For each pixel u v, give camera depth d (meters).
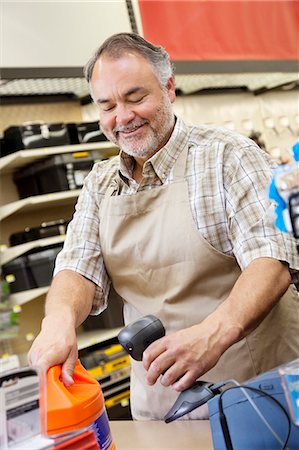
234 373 1.66
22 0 3.61
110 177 1.95
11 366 3.53
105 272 1.91
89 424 1.13
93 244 1.89
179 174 1.76
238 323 1.40
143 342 1.35
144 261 1.77
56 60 3.72
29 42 3.61
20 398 1.03
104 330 4.03
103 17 3.94
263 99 5.86
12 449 1.00
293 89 6.13
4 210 3.86
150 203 1.77
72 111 4.46
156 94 1.71
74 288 1.78
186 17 4.30
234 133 1.77
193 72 4.30
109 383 3.77
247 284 1.47
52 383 1.16
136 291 1.83
